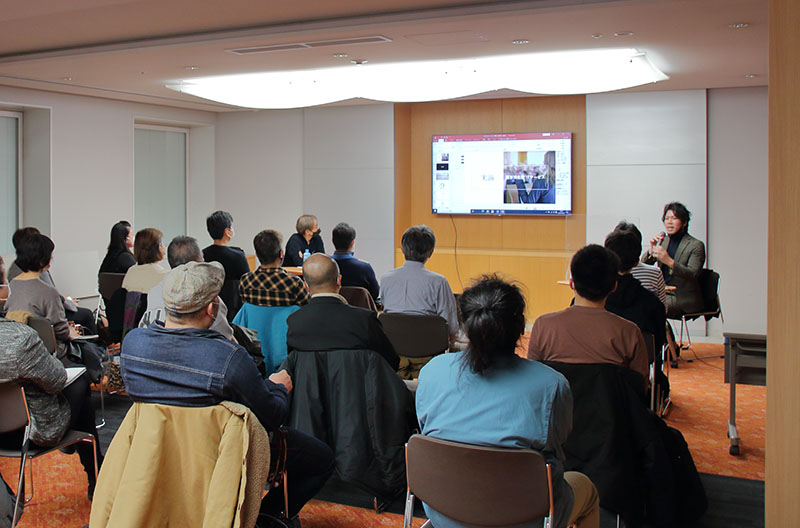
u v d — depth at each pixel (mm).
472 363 2227
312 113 9578
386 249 9289
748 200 7938
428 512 2350
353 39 5352
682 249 6344
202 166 10234
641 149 8195
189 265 2414
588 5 4383
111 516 2252
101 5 4441
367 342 3314
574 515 2426
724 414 5156
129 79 7211
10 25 5137
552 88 7160
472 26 4930
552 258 8609
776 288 2514
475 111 9156
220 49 5684
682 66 6574
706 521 3408
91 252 8078
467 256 9008
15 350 2898
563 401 2244
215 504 2225
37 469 4117
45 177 8047
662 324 4047
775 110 2467
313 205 9656
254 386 2375
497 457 2137
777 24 2445
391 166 9195
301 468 2934
